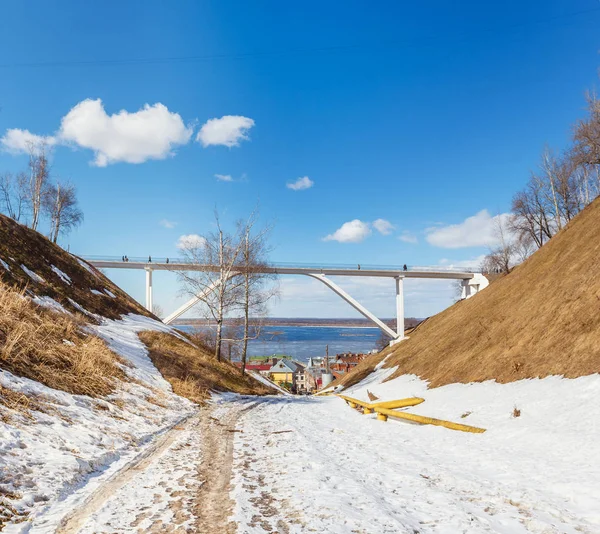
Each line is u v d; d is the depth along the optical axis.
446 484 6.56
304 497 5.60
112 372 14.09
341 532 4.46
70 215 47.81
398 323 67.44
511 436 9.73
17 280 18.86
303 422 13.80
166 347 24.56
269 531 4.48
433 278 69.62
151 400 13.46
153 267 55.59
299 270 63.09
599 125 38.00
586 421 9.20
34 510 4.75
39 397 8.66
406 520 4.90
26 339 11.21
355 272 65.25
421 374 23.81
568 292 16.66
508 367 15.86
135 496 5.53
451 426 11.49
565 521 4.98
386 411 14.12
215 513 5.02
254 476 6.73
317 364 124.25
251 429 11.64
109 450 7.53
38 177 45.00
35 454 6.22
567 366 12.97
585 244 19.39
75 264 29.17
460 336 24.11
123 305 29.62
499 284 27.50
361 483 6.47
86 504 5.19
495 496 5.89
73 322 17.55
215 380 23.56
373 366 38.09
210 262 28.91
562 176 49.97
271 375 107.38
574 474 6.56
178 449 8.58
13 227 25.31
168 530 4.45
